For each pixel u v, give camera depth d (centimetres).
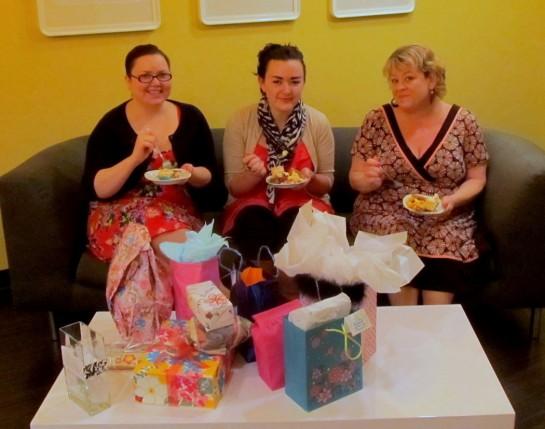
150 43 283
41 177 230
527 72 303
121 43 281
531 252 225
